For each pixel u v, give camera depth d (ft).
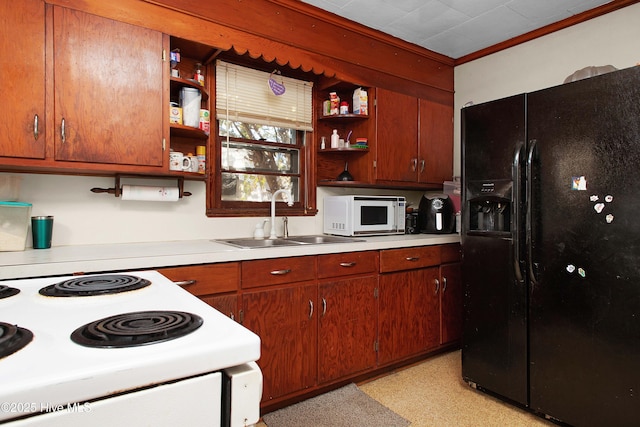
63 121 5.61
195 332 2.08
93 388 1.57
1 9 5.19
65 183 6.64
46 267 4.72
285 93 9.11
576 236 5.98
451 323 9.47
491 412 6.79
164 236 7.58
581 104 5.93
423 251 8.87
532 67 9.68
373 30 9.37
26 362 1.65
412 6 8.37
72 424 1.51
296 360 6.88
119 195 6.99
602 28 8.47
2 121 5.21
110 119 5.97
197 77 7.54
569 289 6.06
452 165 11.20
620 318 5.51
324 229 9.68
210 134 8.00
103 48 5.91
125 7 6.17
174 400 1.75
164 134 6.48
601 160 5.71
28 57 5.35
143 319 2.27
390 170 9.68
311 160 9.57
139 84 6.22
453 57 11.21
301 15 8.29
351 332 7.63
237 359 1.94
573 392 6.02
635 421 5.37
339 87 9.56
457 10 8.55
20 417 1.43
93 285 3.29
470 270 7.52
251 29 7.55
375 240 8.36
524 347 6.63
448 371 8.57
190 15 6.82
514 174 6.61
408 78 10.24
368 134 9.56
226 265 6.10
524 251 6.57
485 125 7.19
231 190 8.56
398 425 6.35
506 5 8.34
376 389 7.67
